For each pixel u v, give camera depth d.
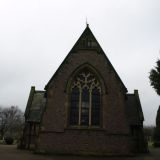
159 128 46.59
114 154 24.59
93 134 25.20
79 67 27.44
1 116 97.56
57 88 26.73
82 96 26.78
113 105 26.20
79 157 22.94
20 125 97.75
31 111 35.47
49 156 22.94
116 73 27.33
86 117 26.11
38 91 39.50
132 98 36.66
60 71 27.33
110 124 25.55
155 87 21.36
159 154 28.39
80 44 28.33
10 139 47.75
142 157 24.17
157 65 21.70
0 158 20.58
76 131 25.28
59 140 25.03
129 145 24.98
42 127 25.39
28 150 30.16
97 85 27.11
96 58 27.80
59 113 25.88
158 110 47.25
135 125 32.09
